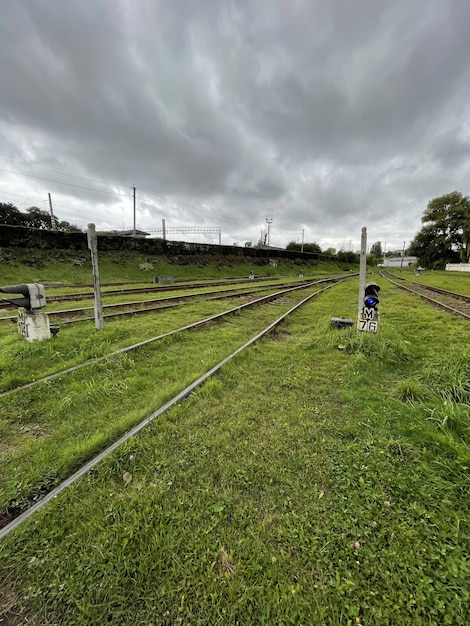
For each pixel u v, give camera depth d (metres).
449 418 2.59
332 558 1.43
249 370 4.04
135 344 4.98
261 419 2.74
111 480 1.97
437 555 1.43
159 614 1.22
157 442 2.37
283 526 1.61
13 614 1.25
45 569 1.41
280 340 5.82
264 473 2.02
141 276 24.31
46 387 3.48
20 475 2.07
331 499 1.79
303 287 17.50
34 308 4.96
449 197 51.31
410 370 4.02
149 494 1.84
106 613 1.23
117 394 3.36
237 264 36.97
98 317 6.00
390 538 1.52
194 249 33.88
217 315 7.75
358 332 5.16
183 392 3.22
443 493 1.81
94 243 5.84
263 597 1.27
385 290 16.03
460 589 1.27
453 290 14.44
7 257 19.03
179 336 5.82
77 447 2.31
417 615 1.20
